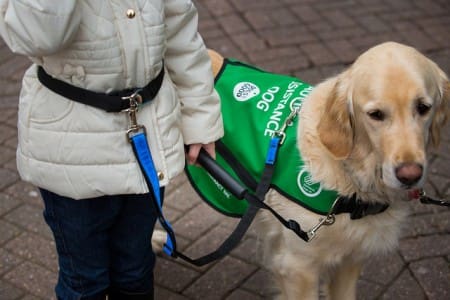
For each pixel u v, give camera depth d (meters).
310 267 2.44
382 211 2.31
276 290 2.76
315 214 2.30
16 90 4.54
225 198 2.62
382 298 2.88
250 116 2.53
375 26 5.30
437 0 5.72
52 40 1.70
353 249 2.39
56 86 1.89
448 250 3.13
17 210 3.46
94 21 1.78
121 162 1.96
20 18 1.68
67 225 2.14
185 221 3.38
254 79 2.68
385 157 2.00
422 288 2.92
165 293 2.94
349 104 2.14
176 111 2.07
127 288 2.40
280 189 2.34
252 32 5.21
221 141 2.55
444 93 2.18
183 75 2.11
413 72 1.99
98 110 1.90
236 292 2.94
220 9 5.56
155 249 3.14
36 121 1.94
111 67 1.85
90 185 1.97
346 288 2.64
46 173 1.99
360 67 2.09
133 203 2.20
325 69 4.72
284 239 2.45
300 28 5.27
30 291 2.95
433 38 5.10
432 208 3.39
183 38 2.07
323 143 2.21
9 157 3.88
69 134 1.92
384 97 1.98
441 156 3.79
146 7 1.85
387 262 3.06
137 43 1.85
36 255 3.15
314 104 2.36
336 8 5.60
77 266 2.23
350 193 2.24
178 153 2.07
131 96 1.91
